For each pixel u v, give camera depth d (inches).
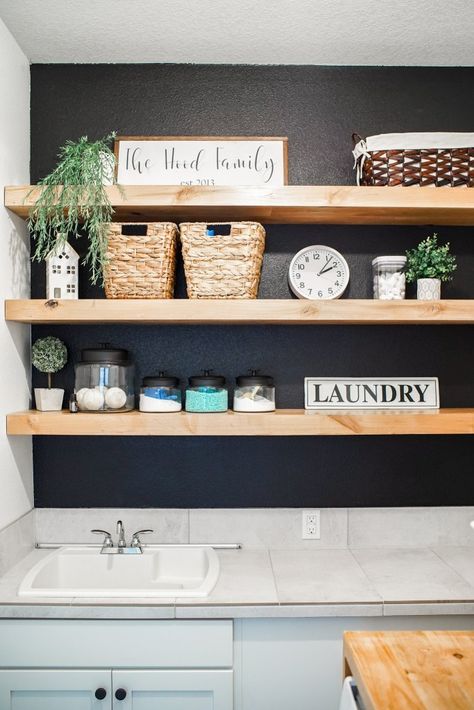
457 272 87.7
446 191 75.9
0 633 64.8
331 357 87.4
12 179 79.1
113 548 81.4
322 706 66.1
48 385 86.1
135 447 87.1
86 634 64.9
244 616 64.7
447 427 76.1
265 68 87.7
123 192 75.2
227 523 85.3
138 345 87.0
